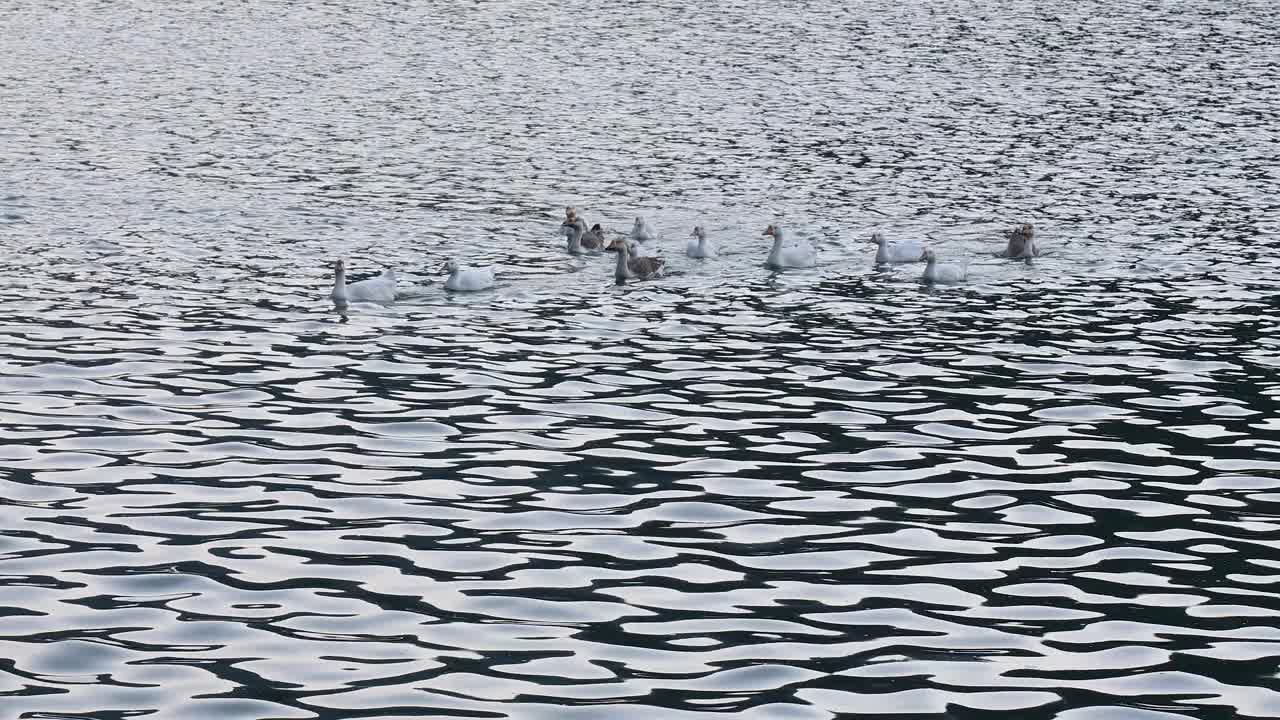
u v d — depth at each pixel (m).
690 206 63.03
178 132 76.56
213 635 24.81
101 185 64.38
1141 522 30.09
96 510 29.94
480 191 65.19
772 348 42.72
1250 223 59.41
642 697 23.09
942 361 41.50
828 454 33.94
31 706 22.45
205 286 48.78
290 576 27.12
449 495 31.12
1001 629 25.44
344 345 42.31
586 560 28.02
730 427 35.75
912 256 53.62
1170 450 34.41
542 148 74.31
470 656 24.30
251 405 36.81
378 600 26.22
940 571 27.75
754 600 26.44
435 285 49.72
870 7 122.06
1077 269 52.50
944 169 70.06
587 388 38.72
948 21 115.62
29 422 35.12
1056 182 67.12
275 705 22.66
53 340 42.03
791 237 56.91
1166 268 52.56
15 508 29.95
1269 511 30.69
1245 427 36.06
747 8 121.50
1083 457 33.91
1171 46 104.94
